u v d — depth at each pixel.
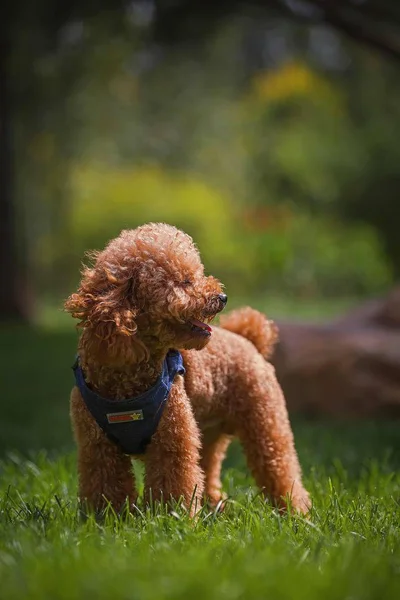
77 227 29.38
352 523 4.32
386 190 29.48
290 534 4.02
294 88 33.44
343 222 30.30
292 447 5.16
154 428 4.34
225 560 3.44
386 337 9.89
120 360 4.16
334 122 32.34
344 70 33.66
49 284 29.16
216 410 4.98
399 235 29.53
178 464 4.36
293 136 31.91
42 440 7.98
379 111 31.94
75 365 4.50
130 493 4.53
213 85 32.75
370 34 12.27
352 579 3.15
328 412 9.56
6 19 16.80
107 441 4.46
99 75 20.42
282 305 24.98
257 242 29.14
